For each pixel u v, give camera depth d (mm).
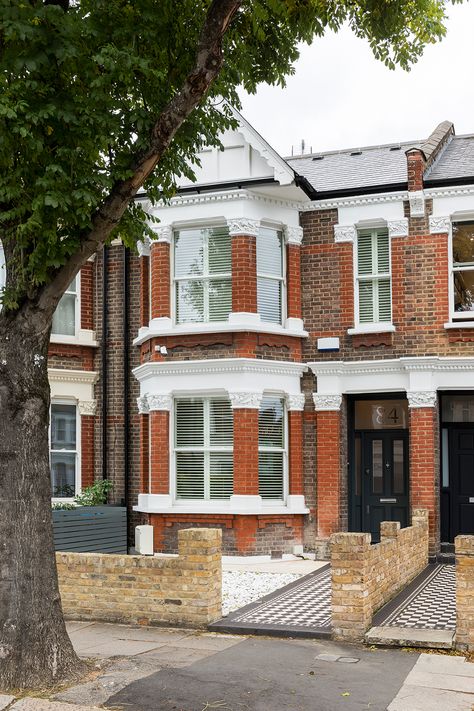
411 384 16047
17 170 7961
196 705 7117
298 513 16453
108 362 18531
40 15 7672
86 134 8078
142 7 8625
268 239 17031
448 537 16656
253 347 16312
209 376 16391
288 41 10258
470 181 16031
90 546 15805
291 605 11312
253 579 13852
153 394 16703
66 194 7855
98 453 18422
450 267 16250
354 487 17172
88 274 18734
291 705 7117
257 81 10422
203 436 16578
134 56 8180
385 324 16469
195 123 9547
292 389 16781
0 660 7727
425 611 10719
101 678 7871
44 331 8234
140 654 8805
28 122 7852
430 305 16234
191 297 16922
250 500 15914
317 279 17016
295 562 15977
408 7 10359
